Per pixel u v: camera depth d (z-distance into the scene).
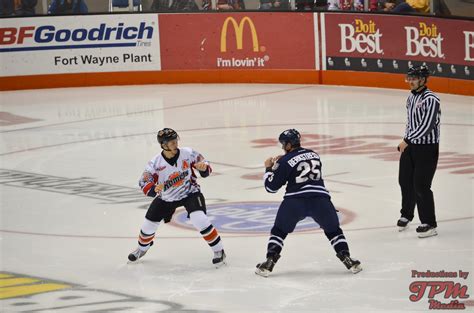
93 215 24.75
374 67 46.97
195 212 19.50
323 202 18.50
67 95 48.72
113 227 23.44
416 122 21.45
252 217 23.88
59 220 24.34
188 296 17.61
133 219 24.19
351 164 30.19
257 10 49.75
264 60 49.88
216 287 18.16
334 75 48.47
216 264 19.66
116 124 39.78
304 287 17.92
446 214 23.56
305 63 49.19
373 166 29.80
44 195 27.39
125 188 28.03
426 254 20.03
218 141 35.09
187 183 19.56
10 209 25.78
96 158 32.91
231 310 16.64
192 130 37.69
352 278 18.42
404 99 43.31
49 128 39.50
